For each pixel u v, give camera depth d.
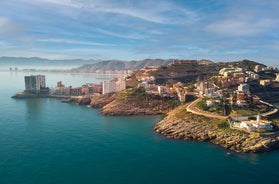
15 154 158.38
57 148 169.88
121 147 172.75
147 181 124.44
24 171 134.62
